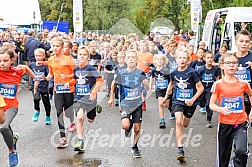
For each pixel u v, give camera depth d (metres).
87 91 7.05
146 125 9.15
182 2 20.95
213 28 16.03
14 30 16.44
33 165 6.34
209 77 9.33
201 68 9.34
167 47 9.80
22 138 7.95
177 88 6.94
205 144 7.66
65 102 7.46
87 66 7.03
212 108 5.58
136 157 6.77
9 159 6.17
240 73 6.90
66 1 38.84
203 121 9.70
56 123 9.27
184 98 6.88
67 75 7.35
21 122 9.41
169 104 8.97
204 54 9.91
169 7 20.14
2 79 6.09
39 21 25.45
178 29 20.05
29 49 13.30
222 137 5.64
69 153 6.97
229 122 5.52
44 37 15.88
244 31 6.92
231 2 24.56
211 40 16.06
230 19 13.90
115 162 6.52
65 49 7.77
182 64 6.92
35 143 7.59
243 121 5.53
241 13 13.84
